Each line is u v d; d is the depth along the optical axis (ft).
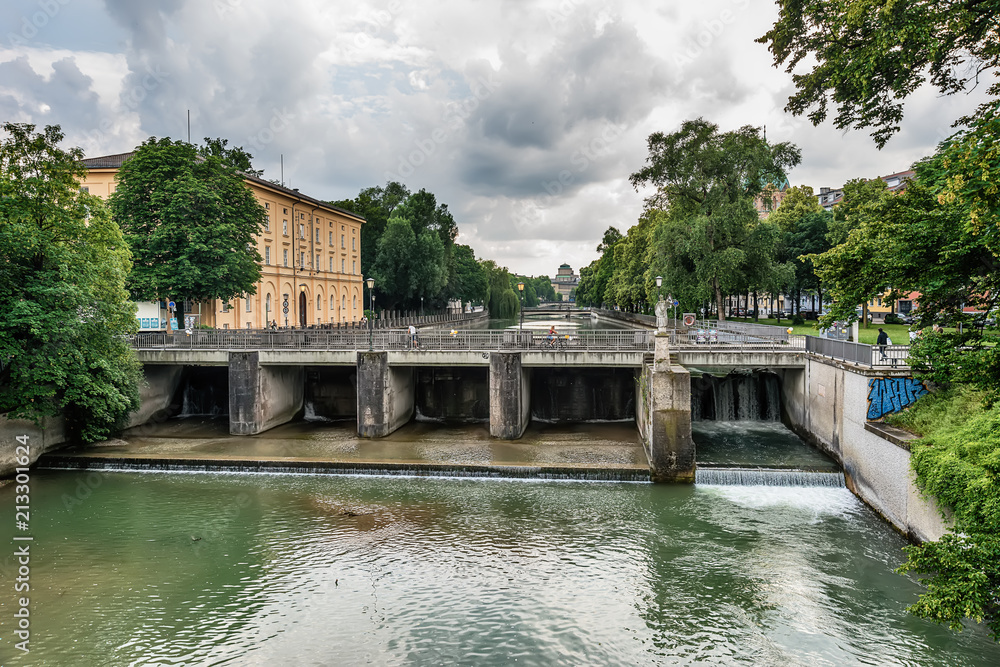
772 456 98.43
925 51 49.55
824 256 63.57
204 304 170.60
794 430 115.14
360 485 88.94
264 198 197.98
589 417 132.87
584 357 111.96
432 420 132.67
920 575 60.75
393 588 59.31
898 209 62.23
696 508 79.00
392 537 70.74
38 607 55.72
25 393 91.61
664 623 53.26
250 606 56.08
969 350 53.16
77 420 105.29
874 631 51.72
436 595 58.03
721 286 166.09
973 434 59.57
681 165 167.53
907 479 67.51
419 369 135.64
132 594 58.13
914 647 49.55
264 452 102.58
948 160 43.73
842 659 48.11
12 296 90.22
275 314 205.98
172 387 134.62
